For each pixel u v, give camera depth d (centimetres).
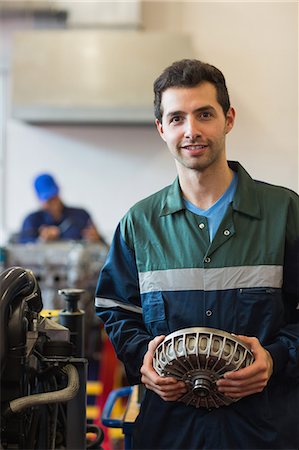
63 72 443
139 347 139
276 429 136
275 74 471
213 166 140
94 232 396
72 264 275
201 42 473
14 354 115
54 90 442
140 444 142
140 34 440
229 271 139
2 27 469
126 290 148
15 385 118
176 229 144
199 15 473
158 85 139
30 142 492
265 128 474
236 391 124
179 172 145
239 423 136
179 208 144
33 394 127
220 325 138
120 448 275
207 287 139
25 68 443
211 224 143
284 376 138
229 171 148
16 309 117
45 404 124
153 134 485
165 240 144
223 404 133
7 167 495
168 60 437
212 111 134
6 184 495
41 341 134
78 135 490
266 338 137
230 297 138
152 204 150
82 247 285
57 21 464
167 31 472
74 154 491
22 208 496
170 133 136
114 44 439
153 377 127
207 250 141
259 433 136
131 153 488
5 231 492
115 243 151
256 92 473
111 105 439
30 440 125
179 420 139
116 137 488
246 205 142
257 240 140
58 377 137
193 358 121
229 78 473
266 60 470
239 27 471
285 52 469
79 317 157
